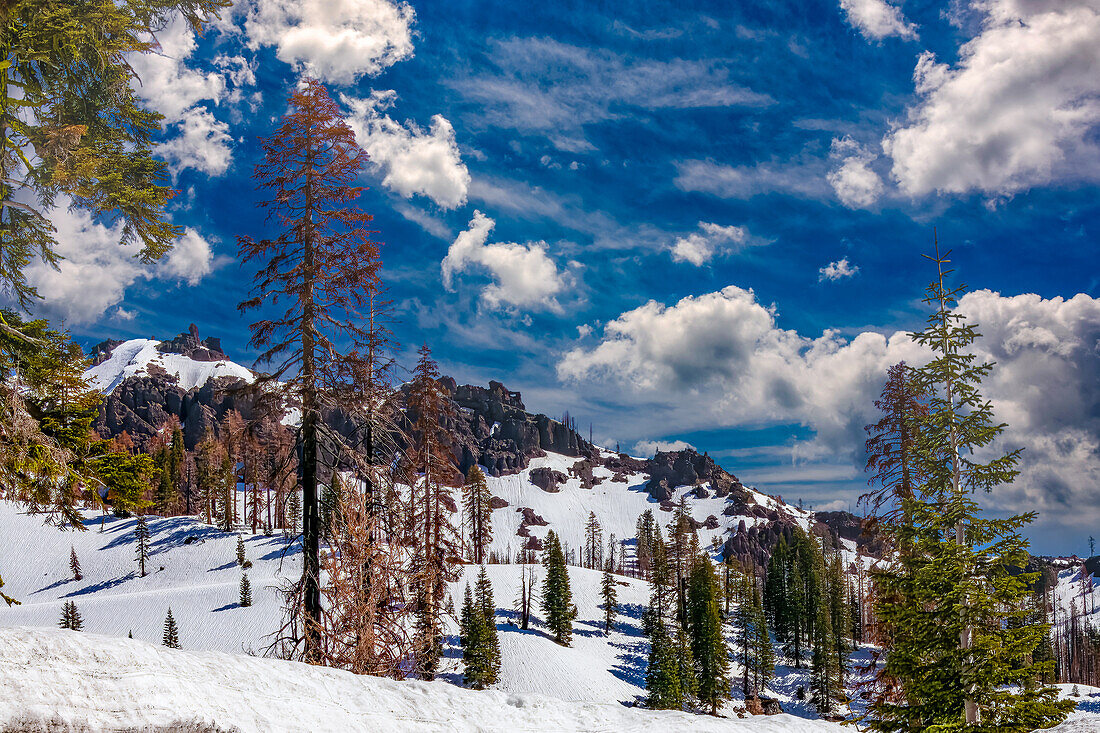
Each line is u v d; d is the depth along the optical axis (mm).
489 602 54469
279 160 17172
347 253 17062
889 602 15148
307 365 16453
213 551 97625
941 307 15727
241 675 5215
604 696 56281
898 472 18953
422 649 12266
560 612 68375
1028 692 12617
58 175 11438
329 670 5980
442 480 24453
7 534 107812
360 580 11805
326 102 17469
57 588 94688
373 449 17953
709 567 72500
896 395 19453
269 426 16953
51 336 13500
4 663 3996
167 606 78938
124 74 12562
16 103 11508
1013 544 13555
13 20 10859
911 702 14078
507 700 6641
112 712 4129
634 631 77938
